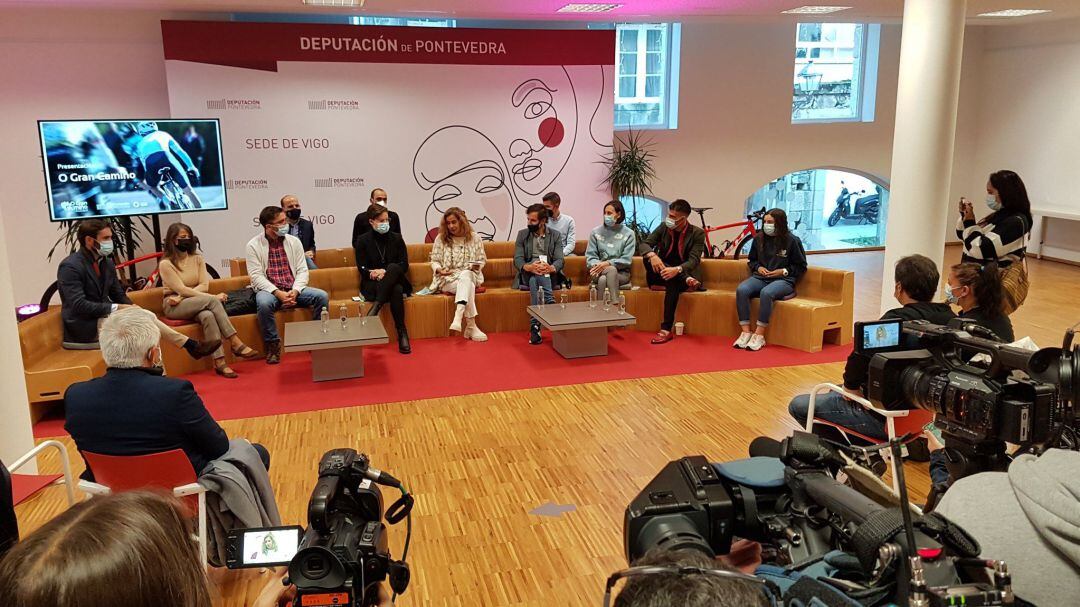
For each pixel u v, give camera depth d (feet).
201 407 8.78
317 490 5.13
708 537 5.16
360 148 27.66
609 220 22.16
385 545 5.29
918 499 10.98
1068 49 32.04
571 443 13.96
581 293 22.39
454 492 11.96
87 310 16.62
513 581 9.45
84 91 26.45
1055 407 5.20
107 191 22.82
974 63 36.68
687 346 20.58
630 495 11.82
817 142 35.70
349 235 28.22
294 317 20.29
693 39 33.06
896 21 30.96
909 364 6.08
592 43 28.96
